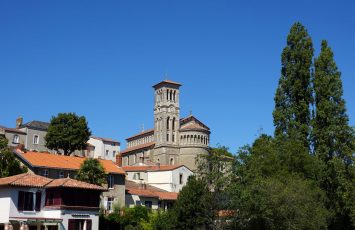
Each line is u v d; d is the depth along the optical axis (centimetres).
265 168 6062
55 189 5516
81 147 10294
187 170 9900
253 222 5581
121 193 7538
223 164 6431
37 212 5503
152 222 6544
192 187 6219
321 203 5700
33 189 5475
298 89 7081
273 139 6756
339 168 5997
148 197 8012
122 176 7619
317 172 6216
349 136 6366
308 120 6956
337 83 6725
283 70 7400
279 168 6053
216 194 6062
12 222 5181
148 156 14038
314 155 6538
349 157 6209
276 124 7081
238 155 6291
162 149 13912
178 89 14762
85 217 5609
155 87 14950
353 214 5781
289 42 7406
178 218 6131
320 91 6775
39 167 6838
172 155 13900
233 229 5800
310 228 5253
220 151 6588
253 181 5644
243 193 5394
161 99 14538
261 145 6500
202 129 13850
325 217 5562
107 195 7344
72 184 5569
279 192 5259
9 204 5234
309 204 5281
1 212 5316
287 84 7200
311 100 7056
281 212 5172
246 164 6225
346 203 5881
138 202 7881
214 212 6069
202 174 6494
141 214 6862
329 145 6456
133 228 6475
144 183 8875
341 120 6525
